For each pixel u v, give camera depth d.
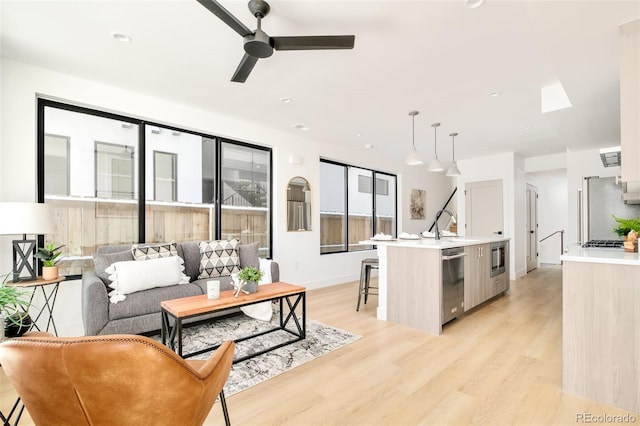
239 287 2.58
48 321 2.81
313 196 5.23
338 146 5.66
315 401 1.89
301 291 2.86
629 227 2.49
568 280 2.01
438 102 3.59
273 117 4.14
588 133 4.14
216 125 4.04
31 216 2.40
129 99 3.35
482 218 6.53
